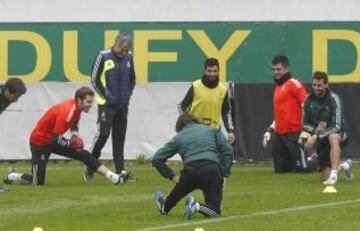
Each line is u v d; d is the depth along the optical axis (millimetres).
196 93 44562
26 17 68125
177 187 32250
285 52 67375
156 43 67750
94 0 68250
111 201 37156
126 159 59312
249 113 58500
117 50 46906
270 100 58406
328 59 67250
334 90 58500
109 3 67875
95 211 34000
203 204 32094
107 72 46562
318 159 45844
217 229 29266
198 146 31844
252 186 43656
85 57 68062
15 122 59594
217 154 32125
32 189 42125
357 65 67250
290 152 51844
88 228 29797
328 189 40500
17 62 68125
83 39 68000
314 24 67250
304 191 40906
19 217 32469
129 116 59250
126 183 45281
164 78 67688
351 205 35531
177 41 67688
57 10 68125
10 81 40125
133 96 59219
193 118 32719
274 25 67188
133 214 33125
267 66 67125
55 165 59594
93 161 44406
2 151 59719
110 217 32406
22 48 68062
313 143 44156
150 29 67812
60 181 46844
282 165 52375
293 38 67250
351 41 67312
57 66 68125
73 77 68000
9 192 40625
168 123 59250
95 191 41094
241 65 67312
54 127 43531
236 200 37188
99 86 46719
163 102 59312
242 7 67500
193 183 31922
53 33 68250
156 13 67812
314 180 47250
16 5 68062
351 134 58250
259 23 67250
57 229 29609
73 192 40594
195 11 67625
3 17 68062
